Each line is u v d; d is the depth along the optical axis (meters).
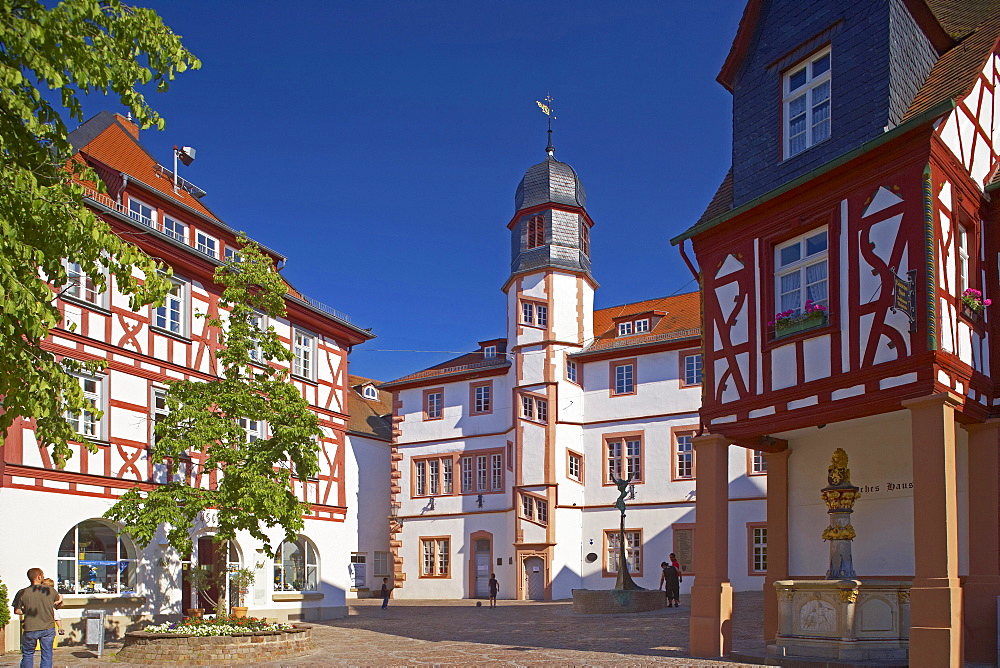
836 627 12.29
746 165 15.01
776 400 13.60
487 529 36.75
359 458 40.53
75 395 8.65
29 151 8.49
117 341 20.02
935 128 11.86
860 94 13.06
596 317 39.66
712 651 13.79
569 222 37.50
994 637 12.27
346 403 28.05
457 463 38.16
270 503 16.58
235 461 17.14
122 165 24.03
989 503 12.60
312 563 25.72
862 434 14.76
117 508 16.77
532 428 35.44
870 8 13.12
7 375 8.14
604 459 35.38
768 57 14.88
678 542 33.19
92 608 18.52
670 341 34.16
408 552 38.88
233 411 17.42
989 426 12.73
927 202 11.80
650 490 34.12
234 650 15.20
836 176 13.01
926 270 11.68
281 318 25.39
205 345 22.66
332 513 26.56
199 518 21.50
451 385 39.09
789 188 13.51
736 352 14.51
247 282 17.83
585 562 35.03
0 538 16.89
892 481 14.28
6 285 7.40
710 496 14.35
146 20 8.78
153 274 9.08
